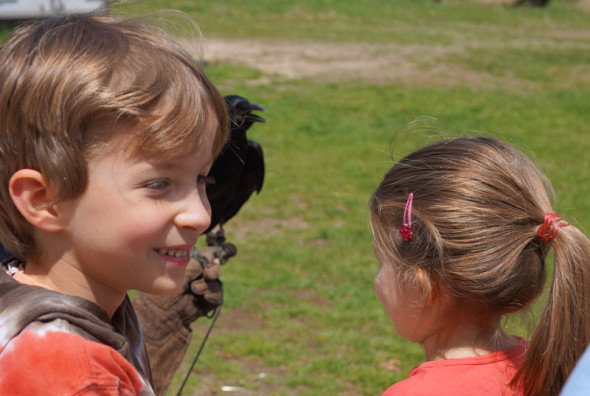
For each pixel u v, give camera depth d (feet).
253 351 20.52
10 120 4.22
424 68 67.46
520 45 79.97
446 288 5.98
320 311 23.25
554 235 5.78
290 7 91.30
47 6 56.59
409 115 51.34
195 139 4.43
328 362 20.07
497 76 65.46
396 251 6.18
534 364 5.73
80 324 4.35
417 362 20.35
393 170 6.46
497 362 6.03
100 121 4.19
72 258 4.55
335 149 42.70
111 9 5.41
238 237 29.32
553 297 5.68
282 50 71.61
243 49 70.59
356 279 25.80
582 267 5.67
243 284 24.86
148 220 4.38
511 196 5.92
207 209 4.82
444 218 5.90
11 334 4.20
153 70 4.34
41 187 4.28
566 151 43.80
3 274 4.62
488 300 5.86
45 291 4.41
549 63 71.10
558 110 54.34
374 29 84.99
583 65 70.49
